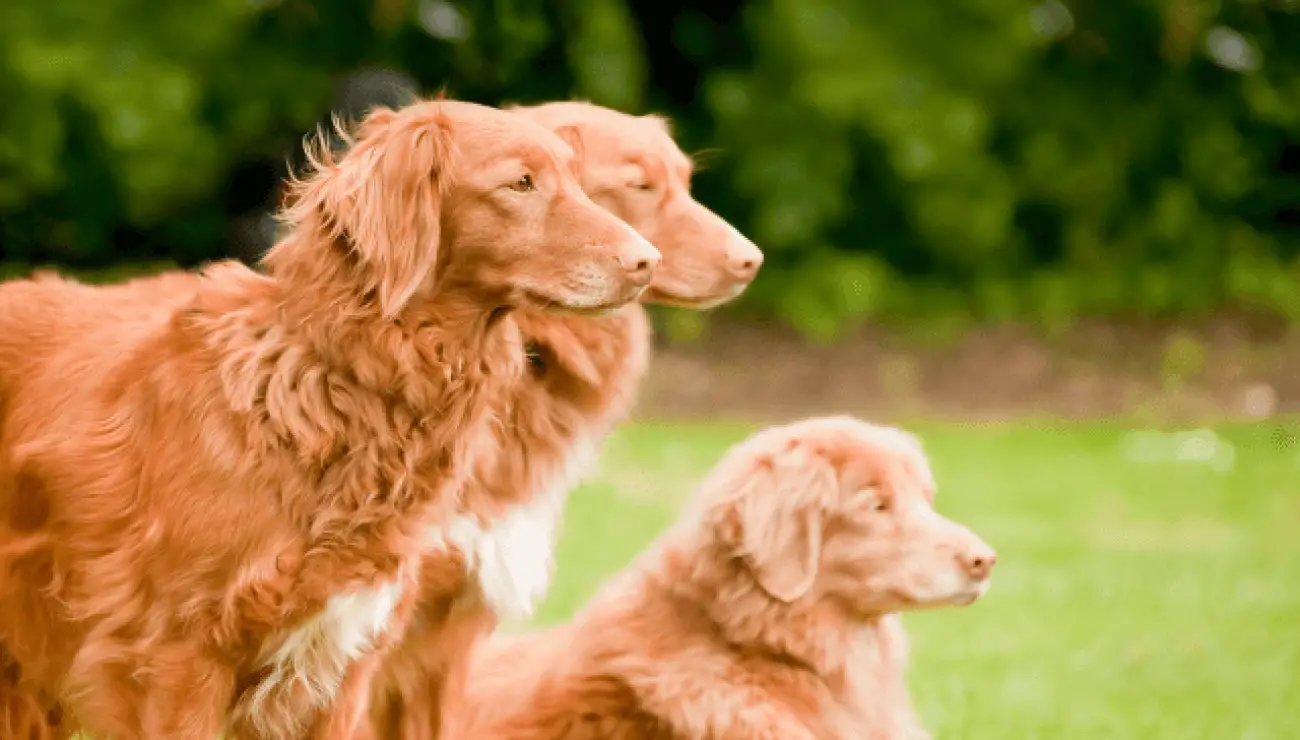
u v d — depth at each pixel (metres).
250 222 15.45
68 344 7.31
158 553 6.73
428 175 6.84
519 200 6.95
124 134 27.61
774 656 8.04
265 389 6.72
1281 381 28.75
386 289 6.68
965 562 7.86
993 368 29.03
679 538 8.29
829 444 8.12
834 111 30.30
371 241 6.68
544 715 8.15
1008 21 31.14
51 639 7.16
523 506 7.86
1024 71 32.31
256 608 6.64
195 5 28.77
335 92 13.08
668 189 8.95
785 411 27.11
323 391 6.74
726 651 8.05
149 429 6.86
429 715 8.01
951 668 12.22
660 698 7.91
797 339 29.62
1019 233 32.44
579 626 8.48
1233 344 30.08
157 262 29.56
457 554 7.57
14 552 7.09
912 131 30.34
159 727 6.75
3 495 7.15
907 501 8.05
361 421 6.77
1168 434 25.12
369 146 6.86
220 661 6.75
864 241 32.19
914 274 32.06
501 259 6.96
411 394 6.82
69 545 6.96
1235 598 15.09
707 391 27.73
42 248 29.11
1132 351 29.83
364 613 6.85
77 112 28.12
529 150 7.01
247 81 28.69
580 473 8.20
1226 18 32.75
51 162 27.83
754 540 7.86
